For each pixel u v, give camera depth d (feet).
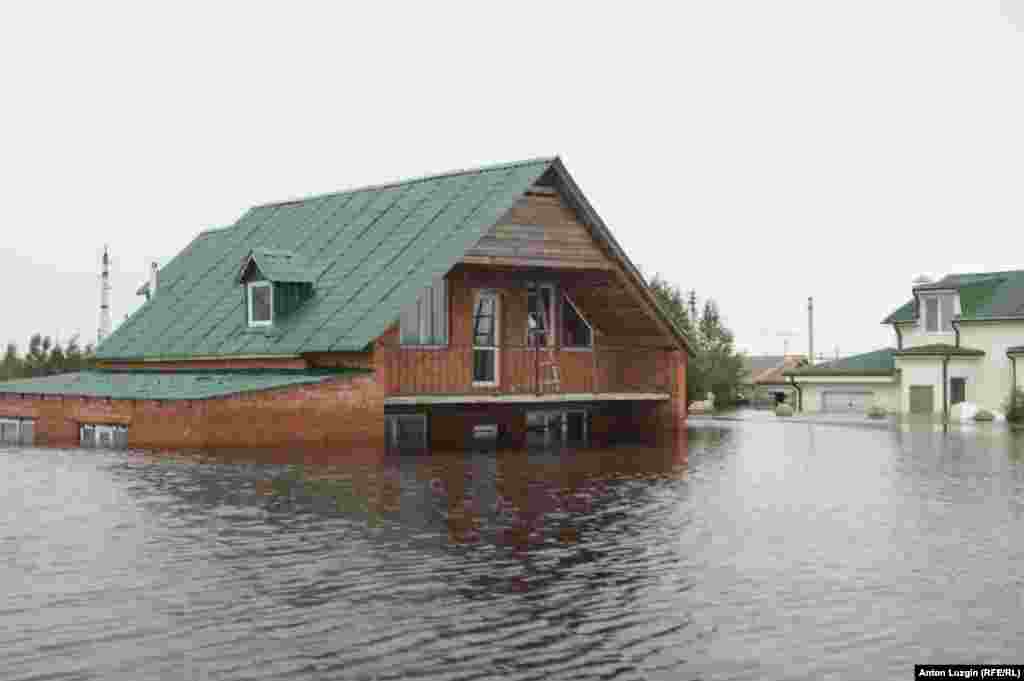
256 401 86.07
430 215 105.29
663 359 118.42
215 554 43.34
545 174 104.27
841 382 197.47
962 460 85.56
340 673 30.37
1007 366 175.11
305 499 57.26
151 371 118.93
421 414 105.81
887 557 44.83
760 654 32.40
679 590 39.11
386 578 39.96
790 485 67.46
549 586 39.32
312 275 105.81
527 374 110.73
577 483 67.10
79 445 89.15
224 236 133.39
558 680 30.12
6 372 159.43
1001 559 44.57
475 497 59.57
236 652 31.86
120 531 47.65
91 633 33.35
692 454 89.35
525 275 110.22
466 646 32.65
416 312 102.73
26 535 46.70
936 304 186.39
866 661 31.91
